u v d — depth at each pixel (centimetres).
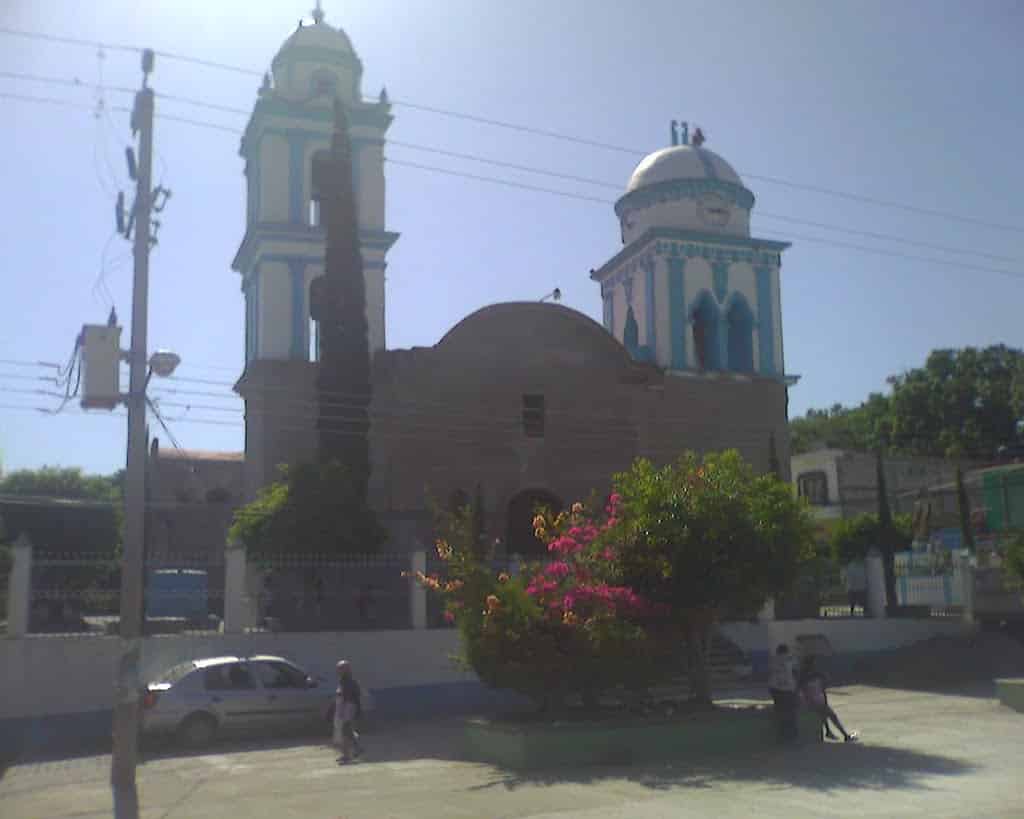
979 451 5984
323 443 2919
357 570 2406
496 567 2489
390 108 3550
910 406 6375
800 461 5850
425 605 2394
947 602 3275
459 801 1281
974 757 1519
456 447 3250
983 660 2812
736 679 2636
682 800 1240
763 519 1762
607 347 3472
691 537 1700
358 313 3008
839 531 4097
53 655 2028
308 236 3409
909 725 1902
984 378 6306
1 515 3180
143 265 1514
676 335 3775
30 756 1878
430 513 3127
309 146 3494
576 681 1688
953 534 4731
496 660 1664
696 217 3947
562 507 3334
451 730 2059
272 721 1958
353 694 1709
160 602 2455
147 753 1820
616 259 4106
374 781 1460
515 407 3334
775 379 3844
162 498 5106
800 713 1723
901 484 5688
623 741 1580
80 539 3250
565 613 1673
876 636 2986
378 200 3516
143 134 1540
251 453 3281
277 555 2345
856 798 1222
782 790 1288
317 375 3256
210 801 1345
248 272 3634
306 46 3547
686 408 3697
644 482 1780
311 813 1236
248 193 3666
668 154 4072
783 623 2864
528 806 1231
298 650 2241
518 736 1538
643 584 1723
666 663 1741
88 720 2031
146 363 1495
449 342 3297
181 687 1903
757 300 3938
